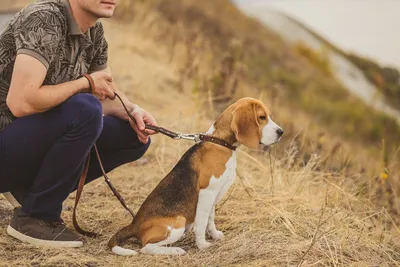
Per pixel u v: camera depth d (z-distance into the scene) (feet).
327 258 12.77
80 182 13.55
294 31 76.07
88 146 12.80
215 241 13.65
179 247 13.44
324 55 68.49
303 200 16.42
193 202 13.00
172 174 13.16
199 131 22.90
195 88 28.22
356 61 73.41
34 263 12.37
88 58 13.65
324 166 21.31
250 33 60.08
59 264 12.32
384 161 20.27
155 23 41.29
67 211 15.53
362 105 49.32
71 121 12.50
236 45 39.93
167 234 12.74
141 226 12.92
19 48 11.92
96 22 13.67
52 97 12.19
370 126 39.58
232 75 29.19
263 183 18.08
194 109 25.08
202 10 53.01
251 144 13.01
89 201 16.43
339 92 57.26
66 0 12.57
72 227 14.52
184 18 49.21
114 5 12.92
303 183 17.88
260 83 38.78
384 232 15.14
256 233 13.98
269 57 57.67
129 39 36.06
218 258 12.64
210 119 25.52
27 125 12.51
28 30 11.98
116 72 30.55
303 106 46.68
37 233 13.14
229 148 13.11
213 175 12.89
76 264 12.32
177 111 26.20
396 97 47.70
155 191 13.14
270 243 13.34
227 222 14.98
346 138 37.88
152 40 38.32
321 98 52.54
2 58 12.41
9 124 12.81
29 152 12.64
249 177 18.20
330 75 65.41
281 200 16.21
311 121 40.91
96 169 14.70
